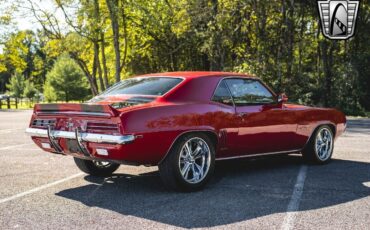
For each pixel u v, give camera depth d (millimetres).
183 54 35719
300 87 27094
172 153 5359
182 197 5270
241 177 6465
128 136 4918
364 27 30047
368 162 7879
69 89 65188
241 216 4473
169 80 5898
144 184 6035
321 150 7598
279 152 6973
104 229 4070
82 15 27875
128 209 4746
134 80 6352
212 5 27406
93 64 35500
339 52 32719
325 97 28094
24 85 83062
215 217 4438
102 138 5008
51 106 5551
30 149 9719
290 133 6949
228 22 27141
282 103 6863
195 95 5754
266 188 5734
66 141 5492
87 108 5129
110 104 5480
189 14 27859
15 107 43688
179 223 4246
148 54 35875
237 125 6098
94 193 5500
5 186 5910
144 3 30406
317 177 6473
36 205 4926
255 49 28547
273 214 4543
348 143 10773
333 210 4699
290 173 6781
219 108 5902
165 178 5434
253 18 27703
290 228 4098
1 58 40531
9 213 4605
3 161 8000
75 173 6852
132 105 5316
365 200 5125
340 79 28297
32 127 5953
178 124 5348
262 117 6477
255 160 8023
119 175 6688
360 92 27812
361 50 30781
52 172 6930
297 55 34719
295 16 29438
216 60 28969
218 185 5918
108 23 31078
